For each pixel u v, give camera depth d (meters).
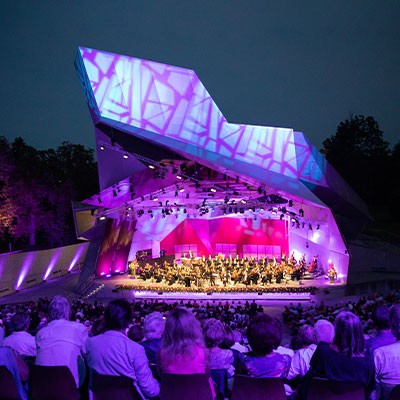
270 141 37.97
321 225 42.78
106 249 43.81
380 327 6.54
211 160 35.16
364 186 81.81
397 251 50.53
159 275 41.09
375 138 89.50
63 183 70.56
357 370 5.41
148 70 35.97
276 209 44.19
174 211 48.75
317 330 6.20
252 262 43.47
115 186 40.00
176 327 5.53
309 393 5.54
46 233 69.69
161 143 35.12
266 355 5.78
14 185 58.16
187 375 5.34
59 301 6.86
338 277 41.94
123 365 5.80
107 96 35.50
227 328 7.41
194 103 36.50
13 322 8.08
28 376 6.57
